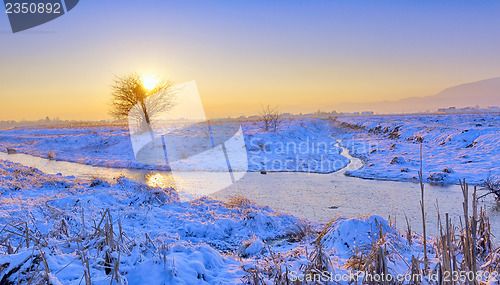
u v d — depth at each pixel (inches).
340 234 223.5
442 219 356.5
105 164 895.7
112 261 146.5
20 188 440.8
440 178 568.7
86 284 123.3
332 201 466.9
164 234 211.8
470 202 426.3
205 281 153.1
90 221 259.9
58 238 190.7
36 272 121.7
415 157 805.9
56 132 2299.5
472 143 855.7
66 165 949.2
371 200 464.8
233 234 301.1
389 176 626.2
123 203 354.9
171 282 138.8
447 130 1053.2
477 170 600.7
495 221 341.1
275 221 320.2
